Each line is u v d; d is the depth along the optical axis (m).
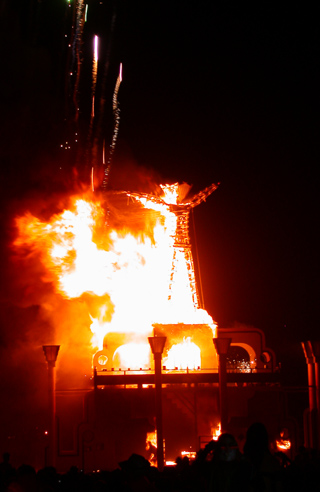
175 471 20.86
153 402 41.16
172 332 43.53
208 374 40.59
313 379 38.88
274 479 12.59
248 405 41.16
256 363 43.12
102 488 16.19
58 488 16.91
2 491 15.71
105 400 40.59
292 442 40.56
